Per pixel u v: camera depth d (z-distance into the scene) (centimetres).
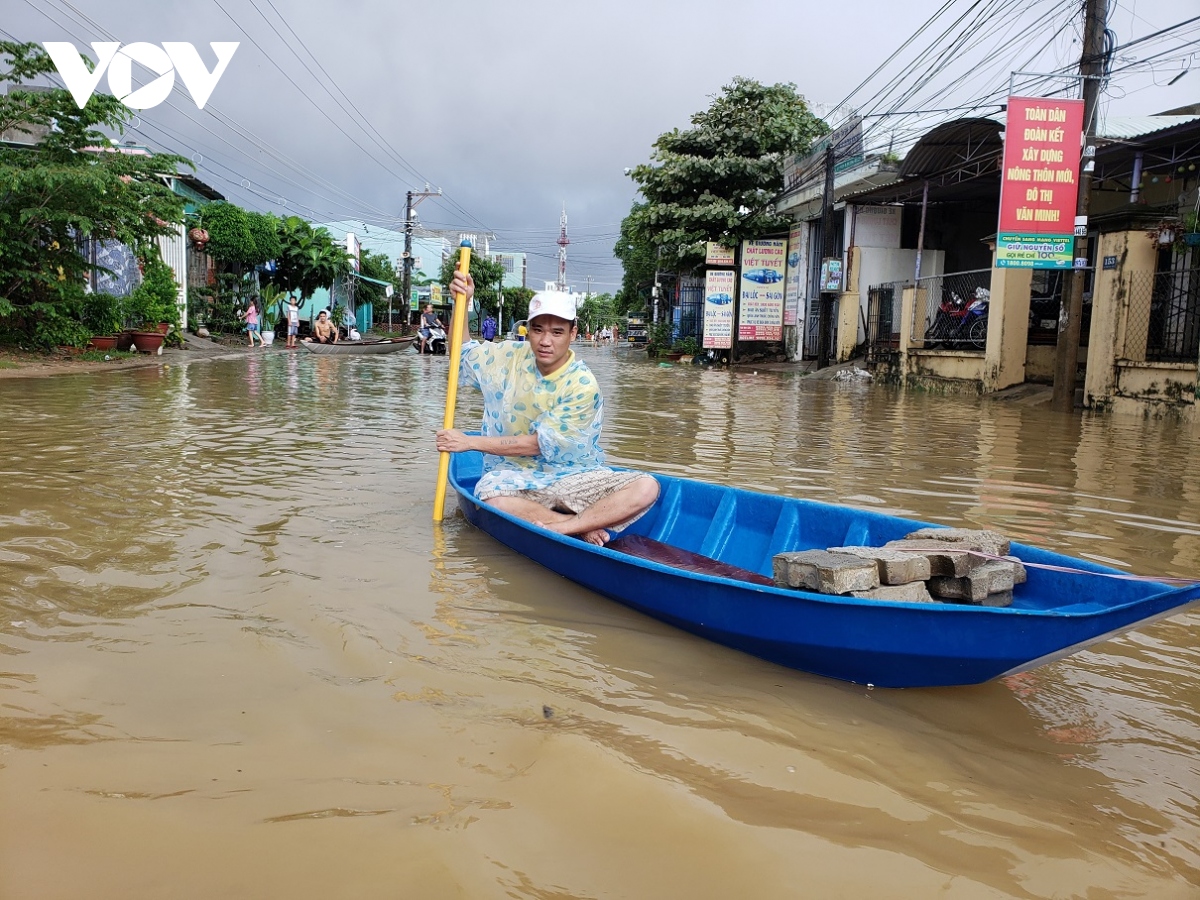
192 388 1191
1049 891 191
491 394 461
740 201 2502
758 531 432
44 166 1412
